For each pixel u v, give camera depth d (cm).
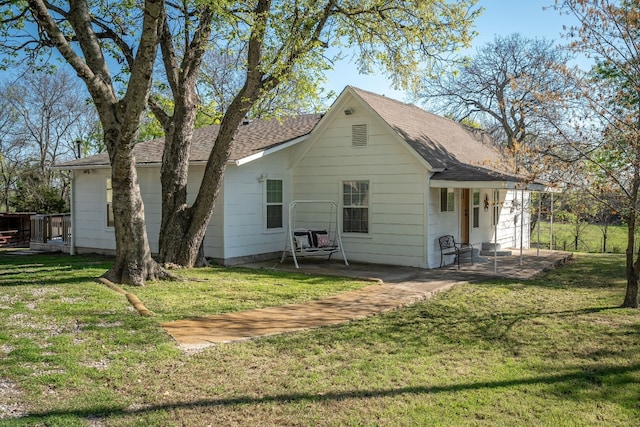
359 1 1152
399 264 1326
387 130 1323
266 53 1088
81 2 895
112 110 913
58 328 634
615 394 474
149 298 834
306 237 1337
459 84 2619
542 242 2198
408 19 1166
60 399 431
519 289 1009
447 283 1055
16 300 782
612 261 1548
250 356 557
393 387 479
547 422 414
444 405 442
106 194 1606
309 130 1515
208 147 1487
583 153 820
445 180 1249
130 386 464
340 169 1428
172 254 1200
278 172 1479
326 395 457
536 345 626
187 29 1180
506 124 2484
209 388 464
